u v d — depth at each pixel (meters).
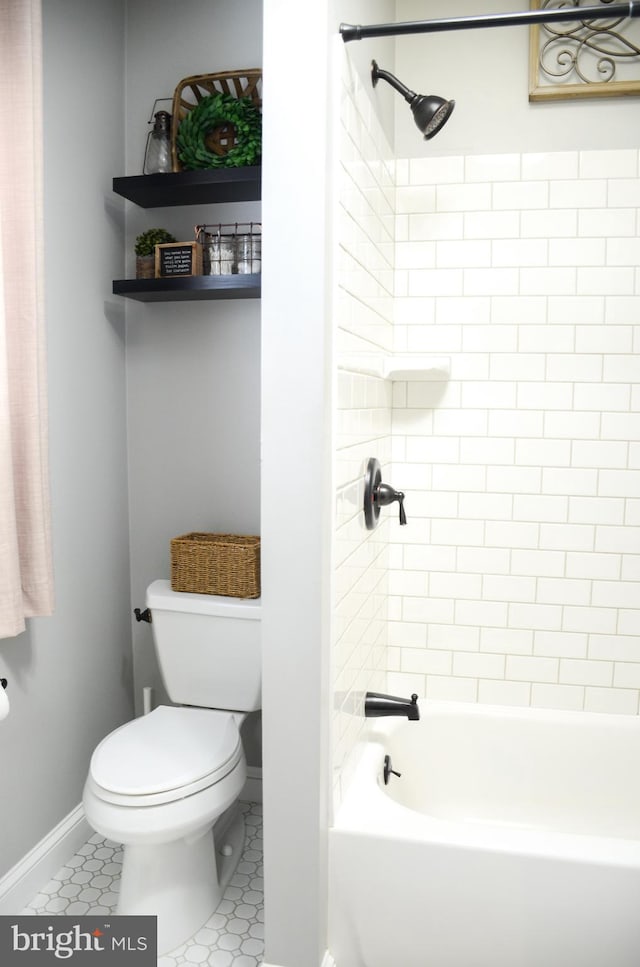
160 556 2.70
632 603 2.39
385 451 2.37
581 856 1.65
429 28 1.58
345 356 1.72
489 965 1.72
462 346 2.42
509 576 2.46
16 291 1.83
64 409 2.28
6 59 1.76
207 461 2.62
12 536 1.79
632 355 2.33
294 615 1.62
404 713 2.11
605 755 2.37
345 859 1.75
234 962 1.91
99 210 2.44
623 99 2.29
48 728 2.24
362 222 1.88
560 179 2.33
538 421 2.39
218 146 2.39
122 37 2.54
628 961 1.66
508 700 2.49
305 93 1.51
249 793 2.68
